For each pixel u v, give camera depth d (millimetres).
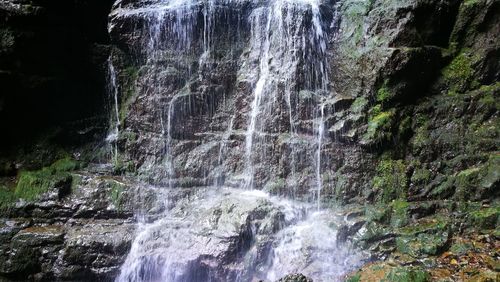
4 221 7078
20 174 7773
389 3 7449
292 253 6543
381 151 7113
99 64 8375
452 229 6426
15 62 7723
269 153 7535
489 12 7250
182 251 6695
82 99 8422
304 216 7070
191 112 7965
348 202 7105
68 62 8344
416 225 6523
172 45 8141
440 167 7004
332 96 7566
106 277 6805
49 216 7254
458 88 7363
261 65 7934
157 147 7938
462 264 5895
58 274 6766
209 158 7801
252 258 6555
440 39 7582
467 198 6723
